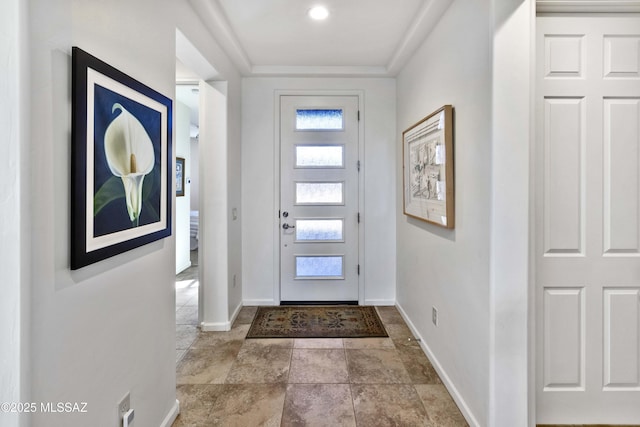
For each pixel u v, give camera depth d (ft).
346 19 7.57
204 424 5.59
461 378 5.97
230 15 7.39
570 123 5.18
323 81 11.04
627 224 5.25
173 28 5.56
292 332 9.14
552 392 5.40
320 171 11.25
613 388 5.40
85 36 3.40
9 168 2.64
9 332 2.67
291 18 7.52
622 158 5.23
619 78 5.18
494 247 4.92
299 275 11.41
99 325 3.69
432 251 7.52
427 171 7.52
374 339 8.75
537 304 5.31
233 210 10.00
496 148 4.87
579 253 5.28
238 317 10.23
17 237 2.67
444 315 6.78
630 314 5.34
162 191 5.06
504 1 4.80
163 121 5.07
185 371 7.18
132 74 4.28
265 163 11.14
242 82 10.96
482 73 5.17
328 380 6.85
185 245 16.88
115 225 3.85
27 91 2.72
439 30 7.05
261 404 6.08
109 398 3.88
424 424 5.61
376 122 11.14
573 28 5.15
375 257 11.35
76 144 3.21
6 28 2.61
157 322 5.07
